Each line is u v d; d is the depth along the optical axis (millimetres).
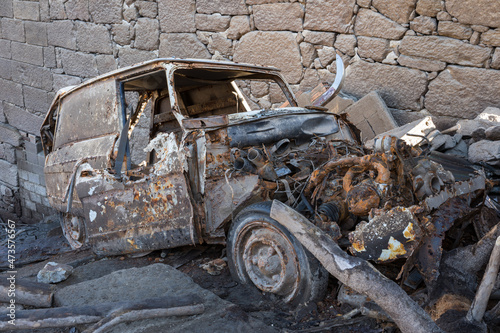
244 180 3205
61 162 4488
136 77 3959
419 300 2545
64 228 5031
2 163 10383
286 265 2850
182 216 3359
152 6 7383
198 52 7117
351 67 5852
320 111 4258
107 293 3078
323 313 2707
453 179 2881
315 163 3625
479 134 4738
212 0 6766
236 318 2635
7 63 9852
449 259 2617
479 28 4867
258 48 6535
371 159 2848
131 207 3725
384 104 5434
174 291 3031
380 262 2512
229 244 3227
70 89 4621
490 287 2145
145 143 7672
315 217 2957
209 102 5055
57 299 3107
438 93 5266
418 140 4797
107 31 7996
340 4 5719
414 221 2424
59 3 8531
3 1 9516
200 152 3258
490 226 3088
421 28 5227
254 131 3510
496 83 4879
